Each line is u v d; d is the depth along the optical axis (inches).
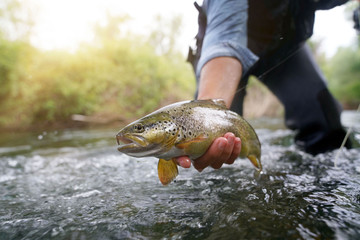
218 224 10.9
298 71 29.0
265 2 19.6
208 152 13.4
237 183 16.5
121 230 11.0
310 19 23.0
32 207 14.5
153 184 17.7
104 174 21.7
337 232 9.5
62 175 22.3
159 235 10.4
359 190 13.8
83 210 13.6
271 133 45.3
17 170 25.4
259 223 10.6
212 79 17.2
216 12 19.9
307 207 11.8
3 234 11.2
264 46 20.8
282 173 18.3
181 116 13.6
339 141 27.4
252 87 82.1
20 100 108.8
